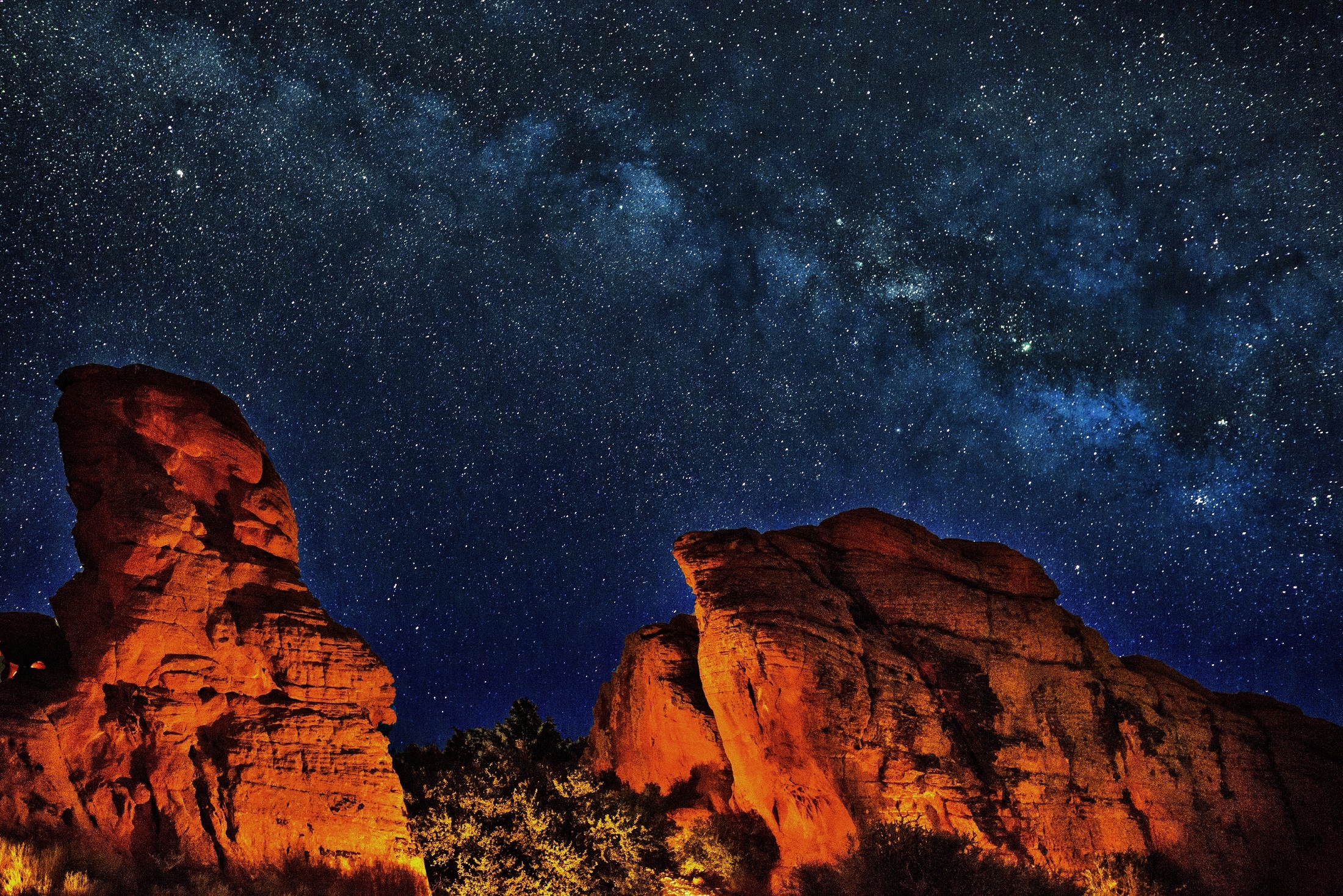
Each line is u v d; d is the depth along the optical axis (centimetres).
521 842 1912
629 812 2223
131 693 1510
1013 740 2545
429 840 1842
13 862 1204
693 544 2677
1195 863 2602
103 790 1427
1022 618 2800
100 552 1581
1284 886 2692
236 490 1769
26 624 1688
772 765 2298
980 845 2289
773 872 2273
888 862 1958
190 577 1628
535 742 3312
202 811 1495
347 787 1636
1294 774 2873
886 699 2425
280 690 1659
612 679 3316
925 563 2820
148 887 1330
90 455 1648
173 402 1719
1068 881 2183
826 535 2847
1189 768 2761
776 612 2422
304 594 1781
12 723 1376
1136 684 2873
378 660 1786
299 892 1467
